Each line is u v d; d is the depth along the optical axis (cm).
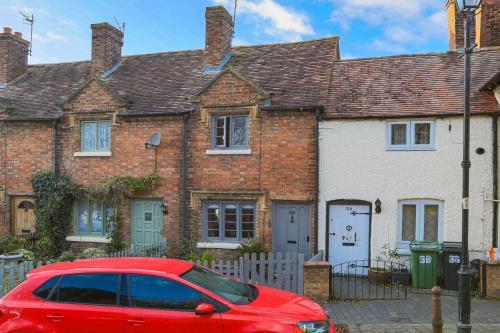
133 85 1603
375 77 1417
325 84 1404
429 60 1448
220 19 1583
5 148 1570
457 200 1212
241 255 1281
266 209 1332
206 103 1387
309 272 997
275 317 573
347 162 1282
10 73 1833
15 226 1570
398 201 1252
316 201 1293
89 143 1513
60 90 1705
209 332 566
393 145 1259
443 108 1231
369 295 1037
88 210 1512
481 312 904
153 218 1451
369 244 1266
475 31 1569
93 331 577
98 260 676
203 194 1385
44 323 584
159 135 1410
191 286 593
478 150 1198
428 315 890
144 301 588
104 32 1698
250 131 1355
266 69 1538
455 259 1108
